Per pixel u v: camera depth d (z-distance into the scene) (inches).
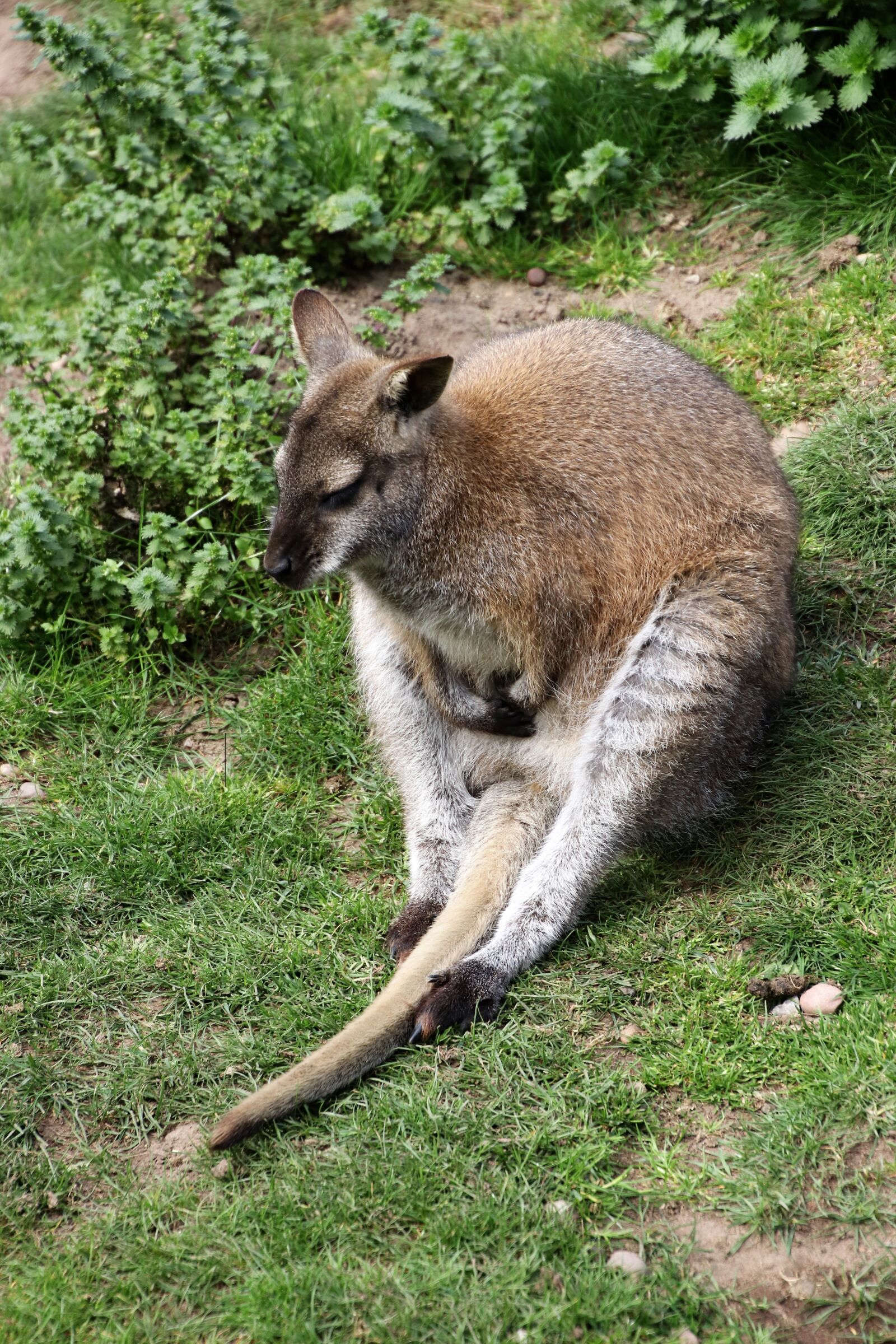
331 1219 152.9
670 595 199.0
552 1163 157.1
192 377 264.2
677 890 194.2
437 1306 143.6
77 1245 153.2
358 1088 169.2
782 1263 146.1
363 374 195.6
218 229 285.9
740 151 303.0
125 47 337.1
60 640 240.4
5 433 276.2
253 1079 172.7
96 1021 181.0
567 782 206.8
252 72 308.3
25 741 230.4
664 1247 148.2
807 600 231.9
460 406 207.2
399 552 199.3
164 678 242.4
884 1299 141.9
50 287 313.7
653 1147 157.8
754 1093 163.9
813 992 174.7
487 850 201.3
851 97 277.0
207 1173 160.9
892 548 236.4
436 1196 154.7
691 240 301.4
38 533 229.8
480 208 306.3
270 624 248.1
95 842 207.3
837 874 190.9
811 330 271.0
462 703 208.8
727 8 295.1
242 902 198.2
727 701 194.9
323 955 188.7
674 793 194.9
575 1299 142.8
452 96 318.0
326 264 299.6
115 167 304.3
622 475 203.5
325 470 191.8
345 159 314.2
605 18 351.6
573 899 188.4
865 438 249.4
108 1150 164.7
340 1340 142.0
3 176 349.7
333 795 221.5
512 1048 171.3
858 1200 149.9
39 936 193.8
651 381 212.4
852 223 284.5
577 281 299.6
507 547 199.9
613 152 301.7
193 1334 144.4
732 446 209.5
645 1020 173.8
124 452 247.1
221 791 216.4
